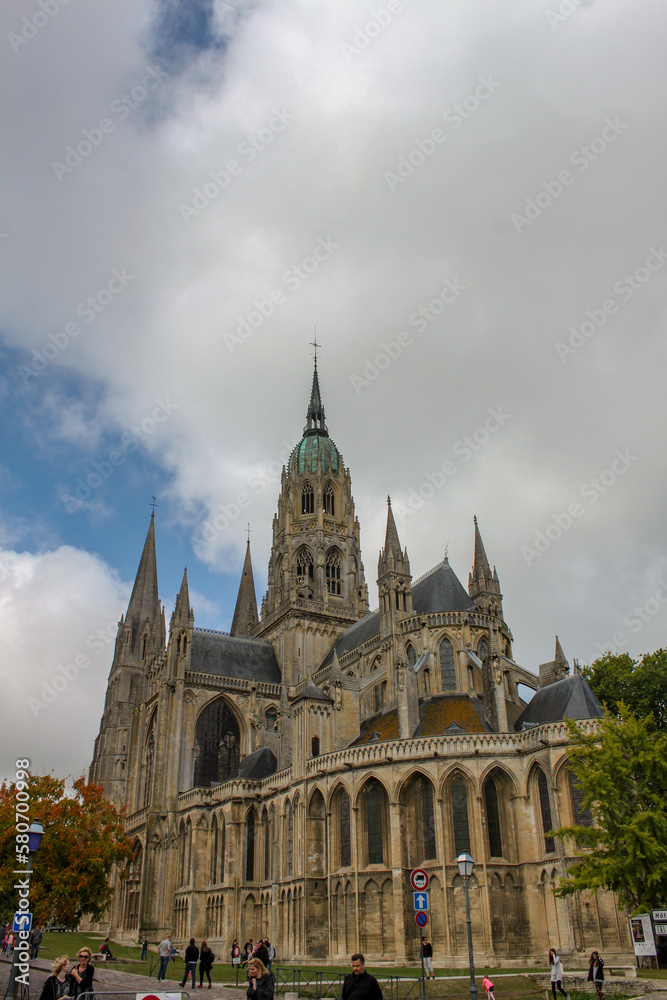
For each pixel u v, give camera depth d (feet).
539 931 226.99
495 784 247.50
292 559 455.63
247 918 302.86
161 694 382.83
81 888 263.08
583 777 185.78
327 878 264.11
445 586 336.90
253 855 314.76
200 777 372.99
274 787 307.99
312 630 426.10
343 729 301.43
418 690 296.10
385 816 253.24
